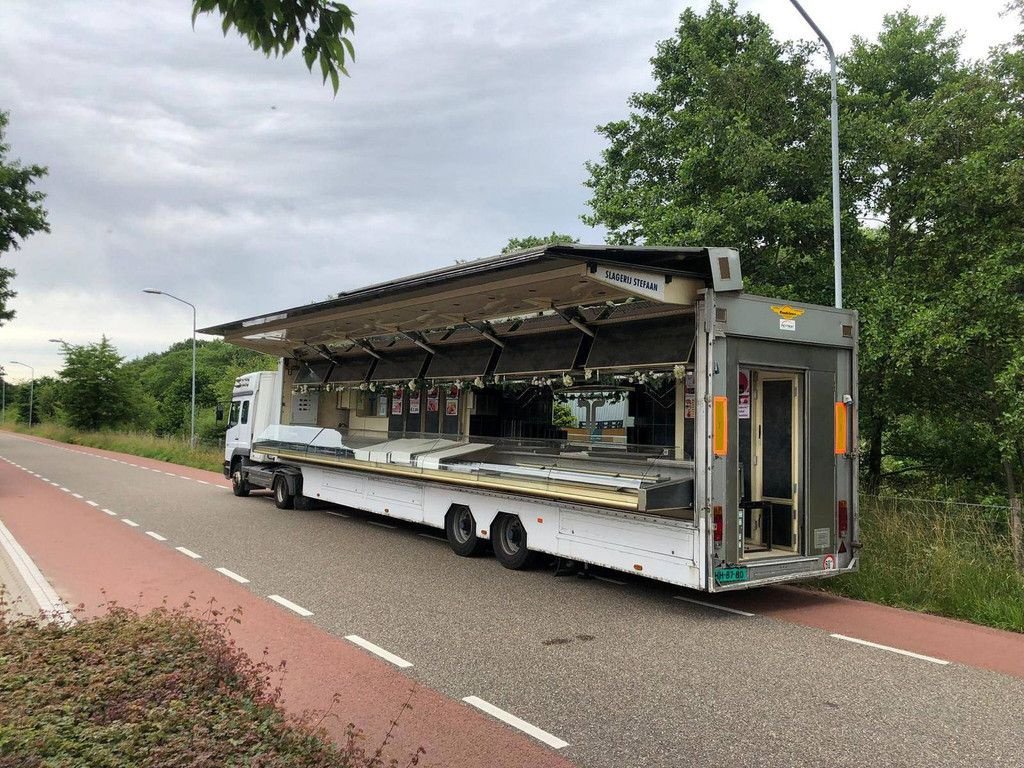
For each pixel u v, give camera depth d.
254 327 13.71
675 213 13.20
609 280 7.19
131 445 35.75
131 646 3.91
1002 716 4.75
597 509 8.18
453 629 6.67
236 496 17.23
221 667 3.77
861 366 11.04
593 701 4.96
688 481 7.30
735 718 4.69
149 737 2.84
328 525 12.84
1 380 74.62
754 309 7.48
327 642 6.21
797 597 8.09
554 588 8.36
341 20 3.20
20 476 22.23
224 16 3.14
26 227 26.39
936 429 12.77
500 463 10.64
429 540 11.52
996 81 10.79
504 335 11.34
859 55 13.84
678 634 6.61
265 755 2.90
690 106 15.62
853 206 12.55
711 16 15.93
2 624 4.44
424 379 12.84
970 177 9.99
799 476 7.94
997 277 9.36
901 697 5.07
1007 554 8.30
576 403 10.69
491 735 4.39
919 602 7.69
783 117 13.30
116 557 9.81
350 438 14.34
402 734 4.39
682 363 7.98
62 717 2.96
